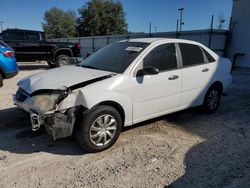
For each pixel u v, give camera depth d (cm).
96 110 368
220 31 1639
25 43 1292
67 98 356
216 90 573
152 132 465
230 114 584
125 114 406
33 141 420
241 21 1567
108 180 316
